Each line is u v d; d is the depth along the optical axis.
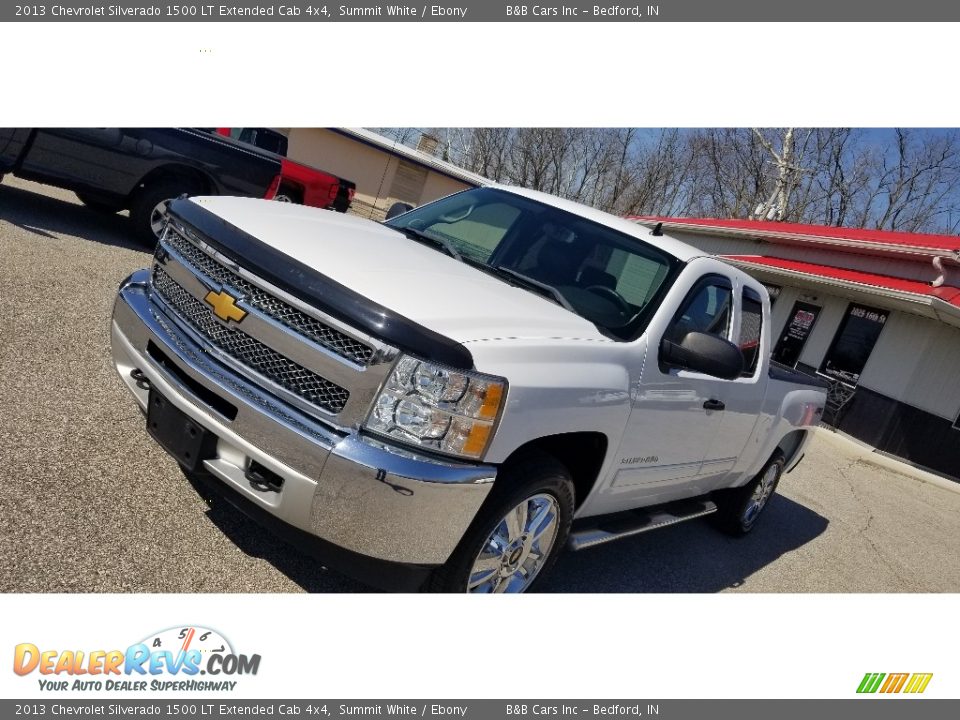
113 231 8.48
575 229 3.95
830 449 11.62
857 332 14.40
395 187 26.97
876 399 13.32
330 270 2.72
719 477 4.86
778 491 7.82
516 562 3.10
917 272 13.66
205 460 2.70
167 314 3.00
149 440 3.76
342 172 26.33
